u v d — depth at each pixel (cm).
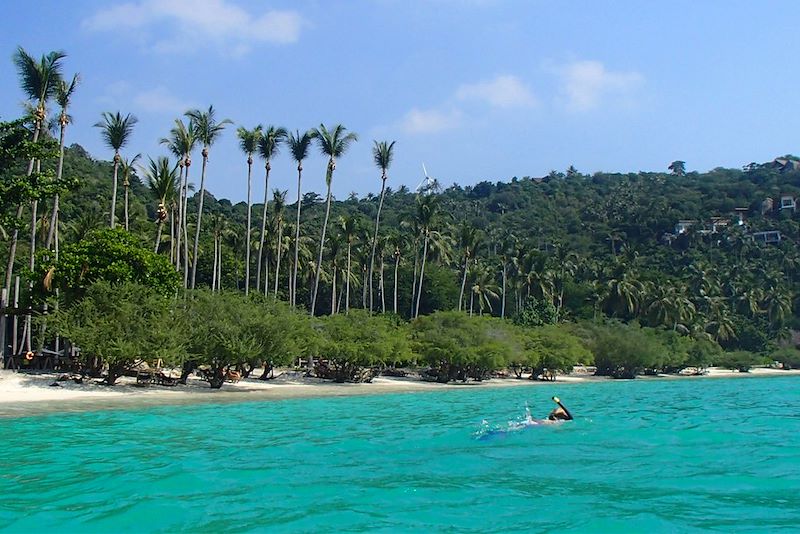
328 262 10794
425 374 7725
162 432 2966
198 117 6556
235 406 4184
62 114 5500
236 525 1523
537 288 11931
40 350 5362
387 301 11456
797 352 12112
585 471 2222
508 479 2078
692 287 13300
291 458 2386
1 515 1585
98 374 4984
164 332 4547
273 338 5262
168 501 1723
